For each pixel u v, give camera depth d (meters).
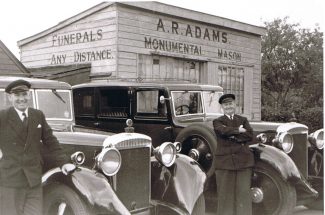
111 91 6.20
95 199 3.51
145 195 4.23
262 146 5.23
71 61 9.62
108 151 3.73
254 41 12.12
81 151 3.96
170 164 4.44
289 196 4.96
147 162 4.26
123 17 8.84
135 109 6.00
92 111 6.38
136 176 4.13
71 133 4.12
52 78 8.77
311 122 13.39
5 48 8.73
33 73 9.39
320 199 5.86
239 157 4.57
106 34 8.90
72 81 8.97
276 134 5.55
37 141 3.47
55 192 3.63
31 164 3.41
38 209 3.42
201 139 5.30
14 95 3.40
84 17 9.28
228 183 4.59
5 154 3.38
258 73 12.30
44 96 4.76
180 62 10.19
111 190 3.64
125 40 8.87
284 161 5.03
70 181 3.56
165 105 5.80
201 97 6.25
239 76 11.66
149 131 5.92
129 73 8.95
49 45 10.08
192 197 4.30
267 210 5.10
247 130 4.66
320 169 6.00
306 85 15.37
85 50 9.31
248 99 11.92
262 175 5.13
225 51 11.21
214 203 5.48
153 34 9.44
